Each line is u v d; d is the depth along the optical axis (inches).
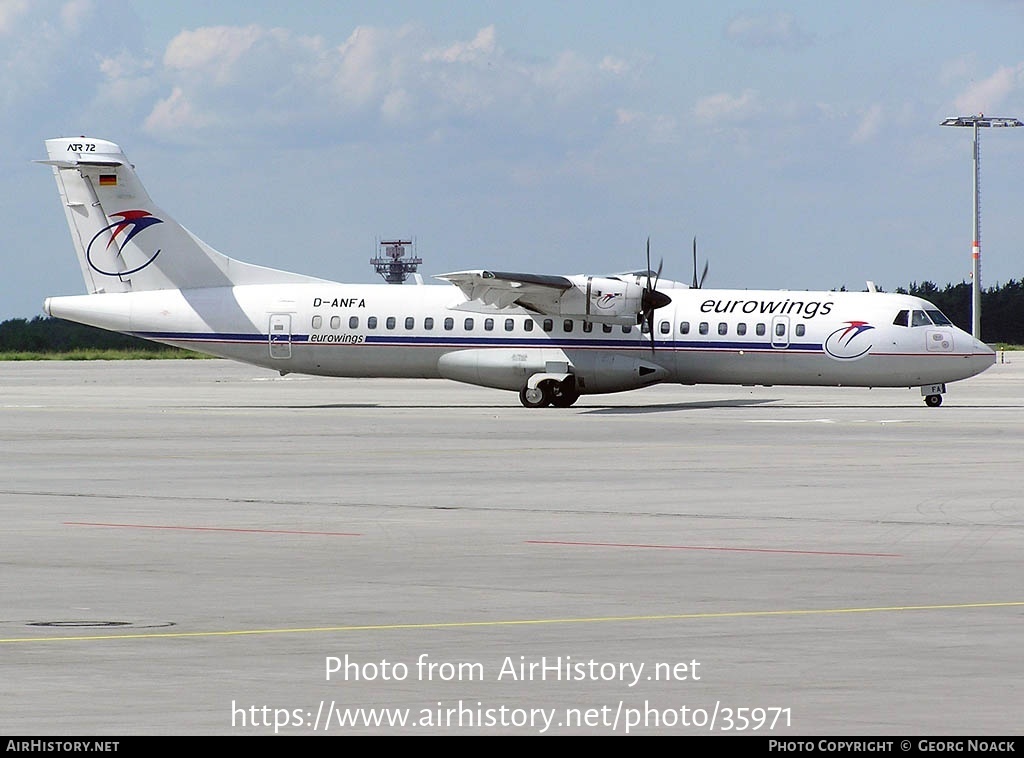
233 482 2728.8
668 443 3614.7
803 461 3127.5
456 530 2062.0
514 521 2161.7
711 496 2485.2
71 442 3683.6
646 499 2443.4
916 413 4849.9
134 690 1107.9
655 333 5167.3
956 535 2000.5
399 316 5310.0
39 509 2311.8
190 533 2031.3
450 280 5002.5
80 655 1231.5
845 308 5103.3
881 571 1690.5
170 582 1615.4
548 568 1716.3
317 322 5334.6
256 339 5354.3
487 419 4552.2
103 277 5433.1
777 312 5123.0
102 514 2245.3
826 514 2237.9
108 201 5378.9
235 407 5300.2
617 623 1375.5
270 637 1309.1
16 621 1384.1
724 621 1385.3
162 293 5413.4
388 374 5393.7
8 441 3713.1
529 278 4933.6
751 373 5142.7
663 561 1768.0
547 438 3786.9
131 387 7027.6
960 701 1072.2
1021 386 7062.0
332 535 2007.9
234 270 5438.0
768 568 1713.8
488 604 1480.1
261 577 1649.9
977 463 3080.7
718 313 5147.6
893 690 1106.7
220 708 1054.4
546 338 5216.5
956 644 1275.8
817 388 6993.1
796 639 1298.0
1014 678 1146.0
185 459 3211.1
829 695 1091.9
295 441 3708.2
